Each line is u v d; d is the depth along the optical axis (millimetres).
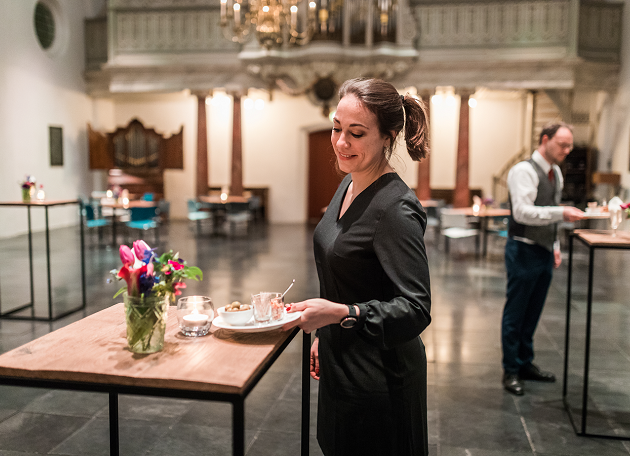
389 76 13828
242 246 11453
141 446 3117
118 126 16172
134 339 1584
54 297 6688
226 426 3389
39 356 1568
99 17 15648
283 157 17406
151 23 14336
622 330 5512
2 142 12336
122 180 16125
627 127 12891
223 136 17438
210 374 1427
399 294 1601
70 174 15086
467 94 13820
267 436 3264
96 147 15789
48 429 3312
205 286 7445
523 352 4164
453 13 13531
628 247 3141
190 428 3354
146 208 10938
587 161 14781
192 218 12656
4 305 6266
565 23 13172
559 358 4668
